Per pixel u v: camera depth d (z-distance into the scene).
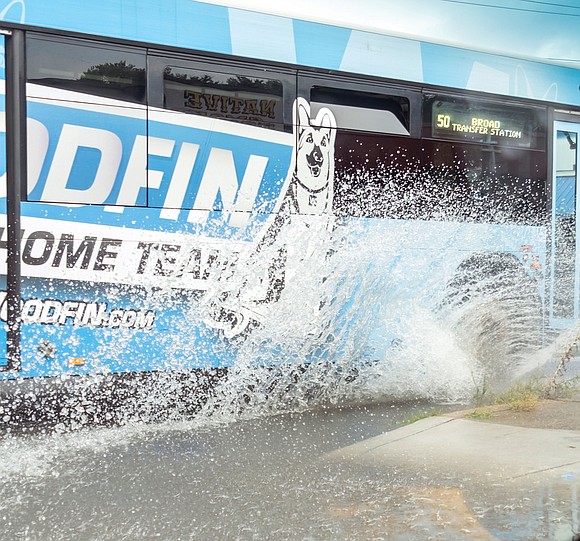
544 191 10.23
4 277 6.68
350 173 8.51
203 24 7.54
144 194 7.25
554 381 8.65
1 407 6.71
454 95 9.36
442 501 5.11
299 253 8.18
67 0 6.89
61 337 6.91
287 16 8.06
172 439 6.87
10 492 5.41
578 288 10.51
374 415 7.79
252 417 7.74
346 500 5.20
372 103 8.66
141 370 7.32
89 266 7.01
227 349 7.81
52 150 6.84
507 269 9.85
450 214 9.32
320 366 8.40
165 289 7.41
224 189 7.68
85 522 4.83
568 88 10.45
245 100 7.79
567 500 5.04
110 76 7.08
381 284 8.77
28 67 6.74
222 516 4.93
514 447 6.29
